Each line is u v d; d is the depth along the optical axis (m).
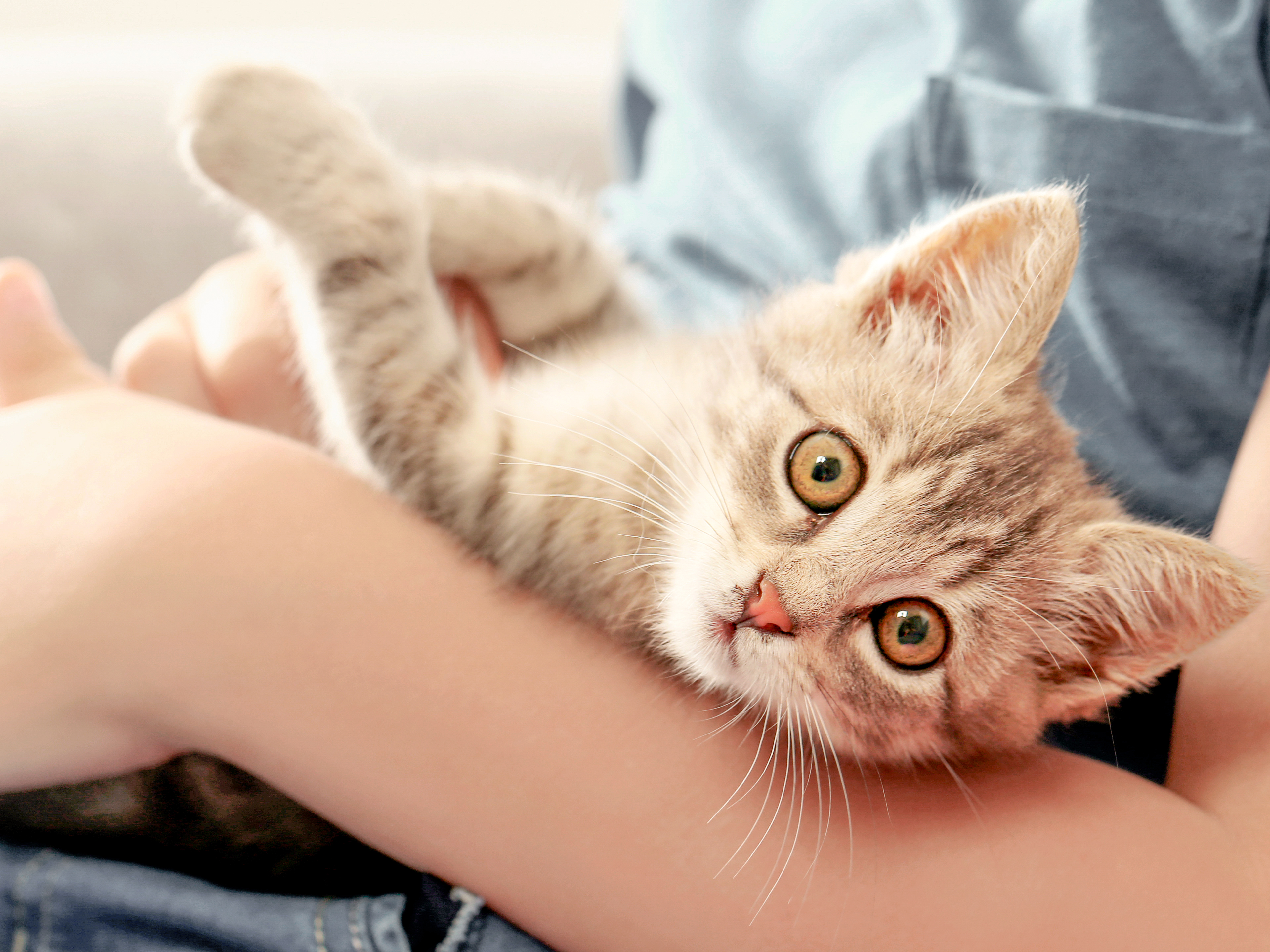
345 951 0.31
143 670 0.31
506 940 0.31
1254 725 0.33
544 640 0.33
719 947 0.31
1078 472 0.36
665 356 0.39
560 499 0.36
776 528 0.34
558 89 0.66
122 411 0.34
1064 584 0.35
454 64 0.66
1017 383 0.35
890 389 0.35
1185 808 0.32
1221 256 0.38
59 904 0.31
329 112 0.38
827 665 0.34
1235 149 0.37
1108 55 0.39
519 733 0.32
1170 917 0.31
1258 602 0.32
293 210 0.37
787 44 0.47
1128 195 0.38
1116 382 0.39
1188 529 0.36
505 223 0.40
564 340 0.42
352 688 0.31
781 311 0.37
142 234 0.52
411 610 0.32
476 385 0.38
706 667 0.34
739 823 0.32
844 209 0.44
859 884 0.31
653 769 0.32
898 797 0.33
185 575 0.31
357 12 0.80
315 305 0.37
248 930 0.31
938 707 0.34
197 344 0.41
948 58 0.42
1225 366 0.38
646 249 0.49
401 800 0.31
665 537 0.36
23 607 0.31
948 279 0.35
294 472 0.33
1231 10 0.38
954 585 0.34
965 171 0.41
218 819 0.35
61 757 0.32
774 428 0.35
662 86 0.50
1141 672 0.34
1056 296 0.34
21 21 0.68
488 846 0.31
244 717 0.31
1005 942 0.31
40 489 0.32
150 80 0.56
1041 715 0.35
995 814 0.32
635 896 0.31
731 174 0.47
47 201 0.51
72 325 0.52
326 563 0.32
